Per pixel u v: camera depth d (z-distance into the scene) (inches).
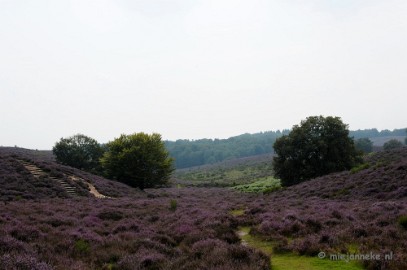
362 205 777.6
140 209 952.9
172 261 393.4
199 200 1376.7
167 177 2153.1
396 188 972.6
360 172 1353.3
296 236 525.0
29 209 777.6
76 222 658.2
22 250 389.4
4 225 534.0
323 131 2101.4
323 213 675.4
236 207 1022.4
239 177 4276.6
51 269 329.4
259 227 593.9
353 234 477.4
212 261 365.4
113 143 2098.9
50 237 491.5
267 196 1457.9
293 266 381.7
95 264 397.7
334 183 1302.9
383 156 2207.2
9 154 1707.7
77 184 1476.4
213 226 616.1
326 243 446.3
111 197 1448.1
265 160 6112.2
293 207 857.5
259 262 364.5
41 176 1406.3
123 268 374.3
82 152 2386.8
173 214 815.7
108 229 622.5
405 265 333.1
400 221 494.9
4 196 1039.6
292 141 2111.2
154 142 2116.1
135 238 527.2
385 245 414.0
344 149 2057.1
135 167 2033.7
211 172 5516.7
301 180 2079.2
